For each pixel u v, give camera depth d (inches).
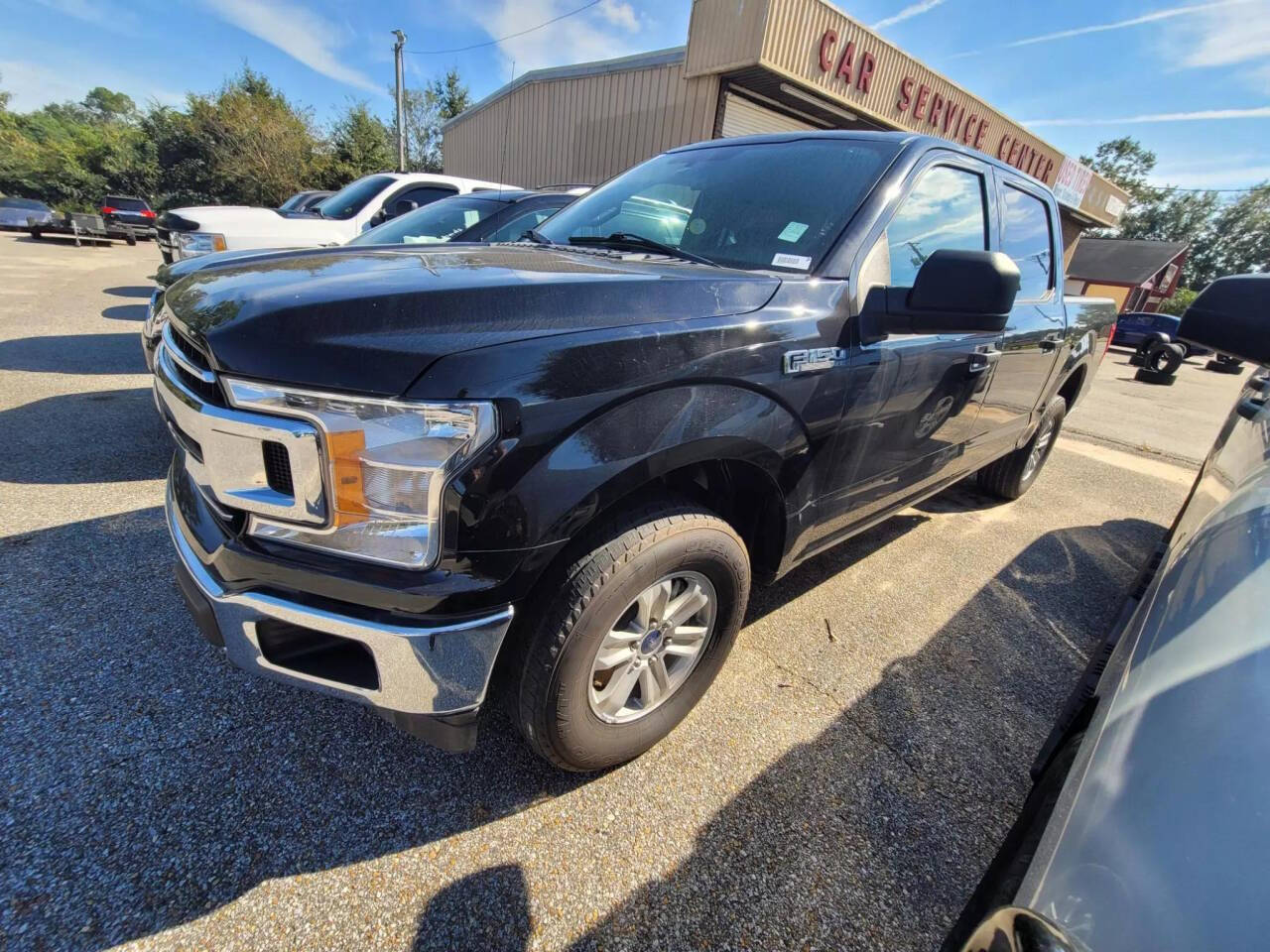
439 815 62.4
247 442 48.1
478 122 693.3
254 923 51.1
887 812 67.5
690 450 58.4
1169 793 24.7
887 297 75.7
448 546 47.7
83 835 56.7
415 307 48.8
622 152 482.6
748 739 76.4
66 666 76.7
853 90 418.0
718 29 378.9
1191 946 20.2
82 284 435.5
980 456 123.3
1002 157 572.7
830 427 73.8
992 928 24.6
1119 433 288.4
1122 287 1278.3
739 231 83.0
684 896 56.7
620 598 58.3
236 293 52.9
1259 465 47.8
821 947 53.4
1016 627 108.0
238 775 64.5
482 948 50.9
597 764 66.5
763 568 81.0
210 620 54.1
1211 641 30.0
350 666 53.1
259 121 1206.3
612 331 53.0
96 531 108.6
